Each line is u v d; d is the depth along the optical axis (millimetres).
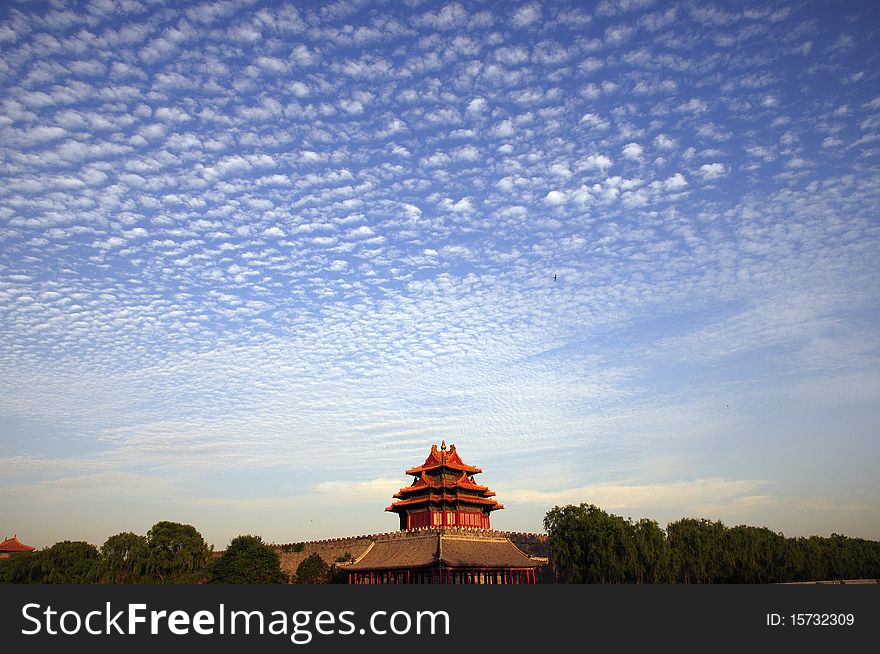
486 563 113562
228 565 120938
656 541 113562
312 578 129000
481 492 135125
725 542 123812
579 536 112812
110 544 119625
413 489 130000
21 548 185875
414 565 110562
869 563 159625
